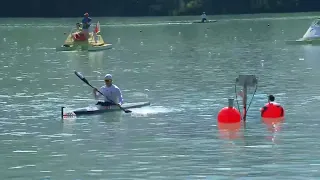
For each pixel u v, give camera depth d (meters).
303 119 80.25
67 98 99.19
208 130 75.44
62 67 146.12
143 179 58.06
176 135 73.31
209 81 115.06
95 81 119.38
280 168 60.12
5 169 61.47
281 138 71.06
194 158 64.00
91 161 63.62
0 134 75.12
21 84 116.00
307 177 57.38
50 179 58.50
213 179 57.59
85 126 78.44
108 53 183.38
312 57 157.38
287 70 130.12
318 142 69.06
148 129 76.31
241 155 64.62
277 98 95.19
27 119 83.19
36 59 168.38
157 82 115.50
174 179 57.84
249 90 103.00
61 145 69.81
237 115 79.06
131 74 129.00
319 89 103.19
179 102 93.69
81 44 193.62
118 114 85.00
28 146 69.56
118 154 65.88
